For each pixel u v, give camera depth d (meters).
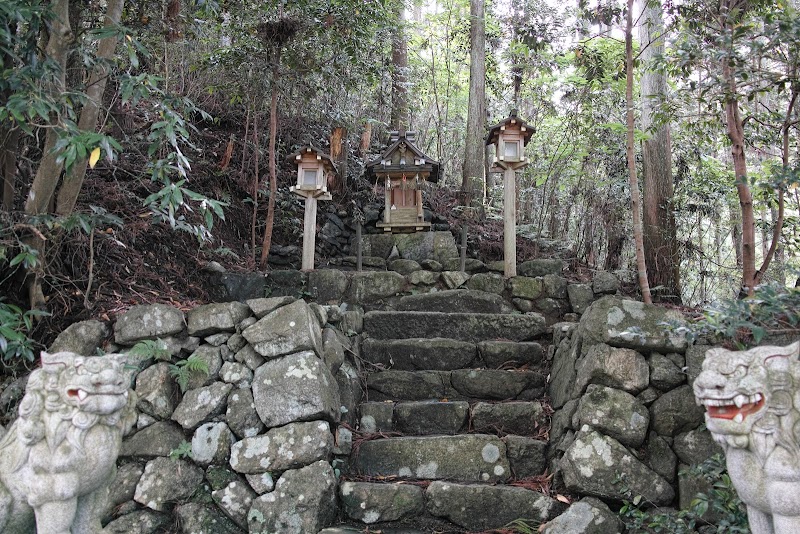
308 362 3.12
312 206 5.12
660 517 2.65
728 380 1.92
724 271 6.39
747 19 3.78
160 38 5.49
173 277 4.48
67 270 3.78
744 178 3.38
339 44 5.54
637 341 3.02
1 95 3.17
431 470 3.21
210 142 6.40
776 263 5.73
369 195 6.90
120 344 3.30
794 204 4.94
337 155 6.70
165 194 2.81
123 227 4.18
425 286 5.09
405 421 3.56
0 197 3.44
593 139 6.78
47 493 2.02
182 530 2.86
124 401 2.13
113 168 4.70
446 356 4.02
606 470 2.84
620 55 6.10
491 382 3.79
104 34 3.01
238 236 5.79
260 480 2.90
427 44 9.25
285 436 2.97
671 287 5.36
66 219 3.12
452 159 9.55
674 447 2.90
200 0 4.09
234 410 3.05
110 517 2.89
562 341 3.81
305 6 5.10
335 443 3.22
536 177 7.56
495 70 8.92
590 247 6.51
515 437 3.31
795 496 1.85
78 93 2.88
